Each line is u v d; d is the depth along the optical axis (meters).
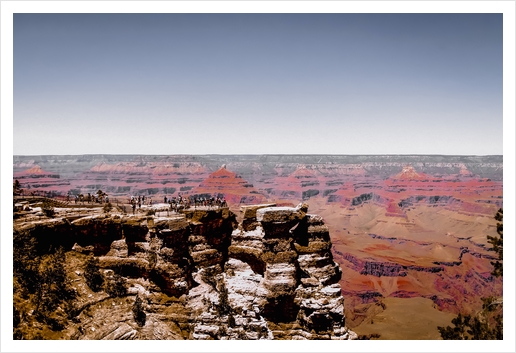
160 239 41.88
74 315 36.69
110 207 51.59
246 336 37.62
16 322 34.31
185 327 39.00
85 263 41.66
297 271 43.56
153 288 41.28
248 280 44.06
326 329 40.62
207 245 49.03
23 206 45.88
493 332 42.72
